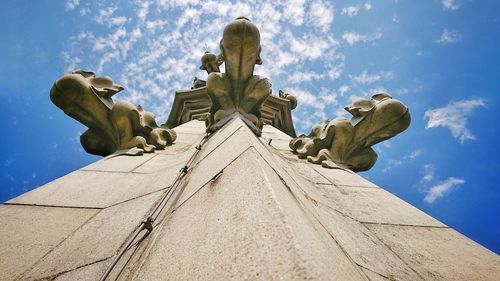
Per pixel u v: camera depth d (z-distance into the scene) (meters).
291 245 0.76
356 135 3.94
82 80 3.78
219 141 2.36
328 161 3.60
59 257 1.54
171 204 1.67
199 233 1.04
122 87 4.06
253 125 3.33
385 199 2.65
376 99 4.17
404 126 3.96
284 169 1.94
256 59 3.87
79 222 1.91
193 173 1.98
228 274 0.77
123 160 3.24
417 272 1.58
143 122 4.05
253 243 0.82
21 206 2.07
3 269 1.45
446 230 2.19
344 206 2.32
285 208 0.92
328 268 0.79
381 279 1.28
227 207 1.06
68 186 2.43
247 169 1.26
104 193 2.34
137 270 1.14
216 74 3.93
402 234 2.05
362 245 1.60
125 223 1.78
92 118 3.86
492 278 1.61
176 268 0.94
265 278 0.71
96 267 1.39
